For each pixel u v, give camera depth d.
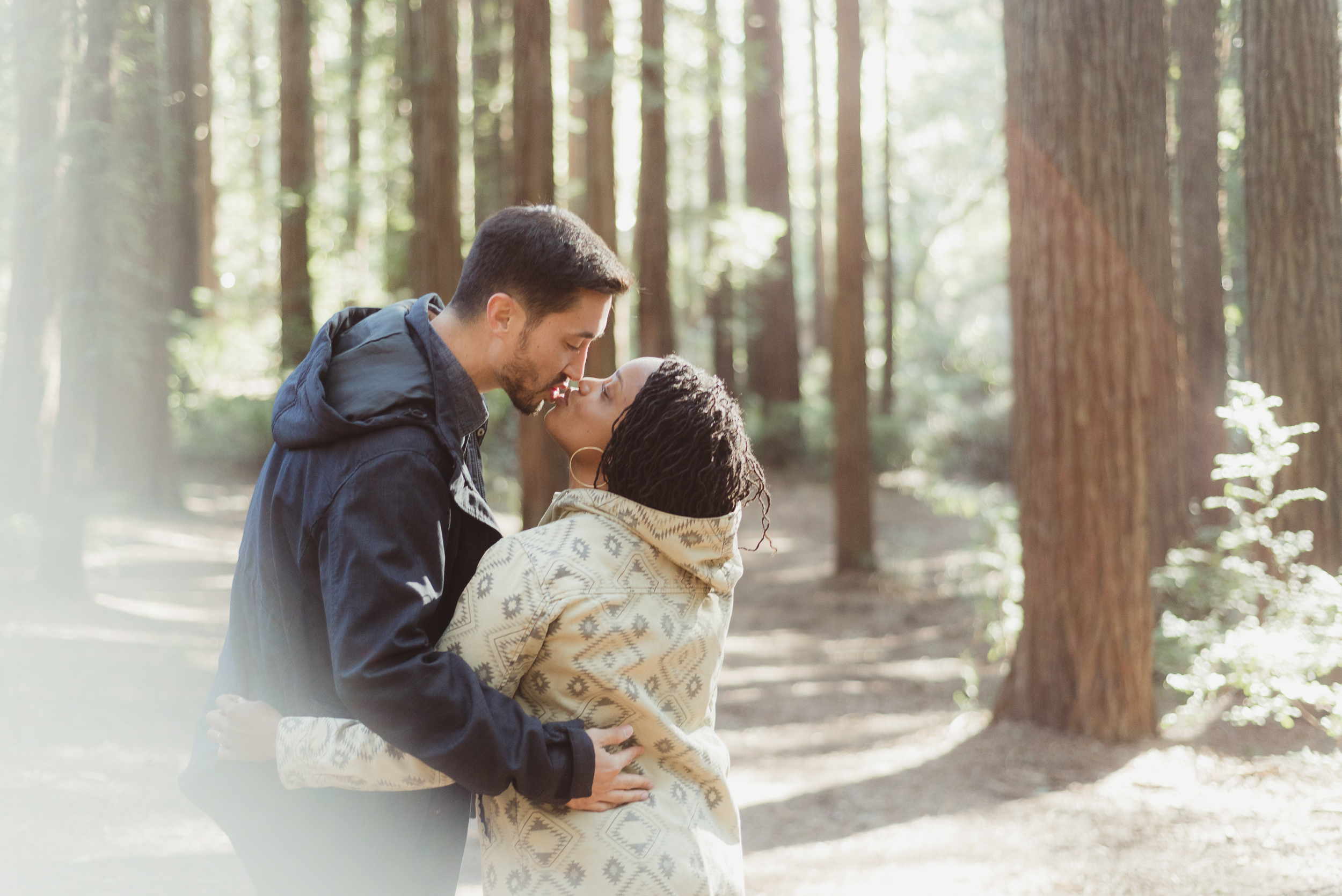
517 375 1.63
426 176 9.84
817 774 5.10
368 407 1.52
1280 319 5.01
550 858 1.44
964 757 4.93
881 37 20.08
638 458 1.49
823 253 23.61
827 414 20.52
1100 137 4.86
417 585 1.42
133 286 8.40
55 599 7.20
